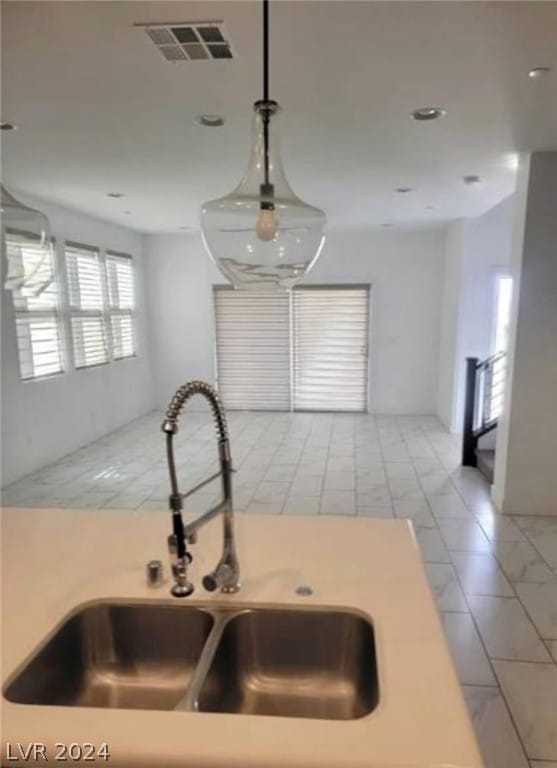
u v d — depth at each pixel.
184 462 5.35
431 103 2.53
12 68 2.13
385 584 1.39
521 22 1.79
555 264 3.58
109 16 1.75
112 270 6.59
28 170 3.76
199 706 1.05
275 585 1.38
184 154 3.37
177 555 1.32
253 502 4.26
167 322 7.70
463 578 3.01
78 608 1.30
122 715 0.94
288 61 2.08
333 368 7.54
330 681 1.30
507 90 2.36
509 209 5.85
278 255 1.70
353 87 2.32
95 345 6.20
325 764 0.83
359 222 6.29
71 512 1.89
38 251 2.51
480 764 0.82
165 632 1.33
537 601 2.77
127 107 2.57
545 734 1.91
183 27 1.81
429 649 1.11
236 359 7.70
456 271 6.27
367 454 5.58
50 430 5.28
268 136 1.53
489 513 3.97
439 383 7.22
